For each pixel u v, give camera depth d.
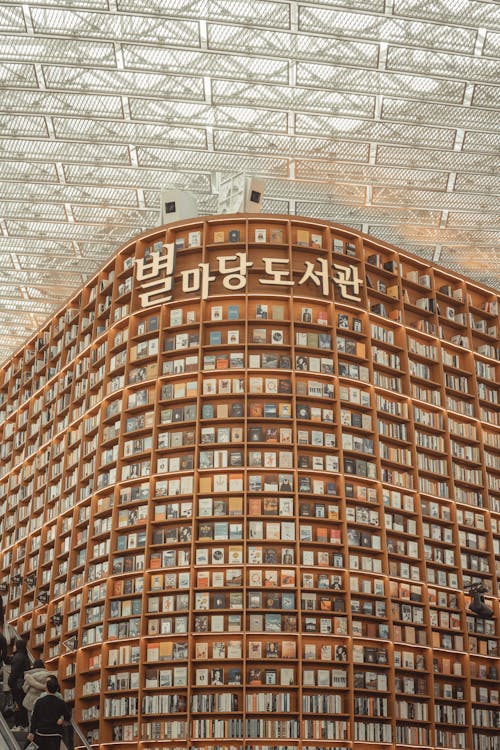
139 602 18.83
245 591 18.36
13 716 15.98
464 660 20.14
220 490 19.06
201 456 19.34
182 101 22.38
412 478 20.61
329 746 17.61
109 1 19.67
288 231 20.88
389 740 18.23
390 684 18.64
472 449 22.08
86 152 24.28
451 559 20.70
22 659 15.84
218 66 21.53
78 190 25.86
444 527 21.03
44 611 22.02
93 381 22.09
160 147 23.77
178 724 17.67
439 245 28.38
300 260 20.91
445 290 23.19
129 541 19.41
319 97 22.52
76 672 19.30
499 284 30.67
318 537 18.94
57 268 29.58
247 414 19.53
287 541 18.66
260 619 18.25
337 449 19.55
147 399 20.25
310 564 18.70
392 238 28.17
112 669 18.84
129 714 18.06
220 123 23.20
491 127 23.39
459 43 20.89
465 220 27.09
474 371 22.64
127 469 19.97
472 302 23.94
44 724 12.86
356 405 20.12
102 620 19.17
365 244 21.89
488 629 20.81
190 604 18.27
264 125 23.31
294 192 26.14
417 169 24.86
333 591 18.61
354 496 19.52
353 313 21.05
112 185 25.34
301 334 20.19
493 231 27.53
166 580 18.75
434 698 19.27
